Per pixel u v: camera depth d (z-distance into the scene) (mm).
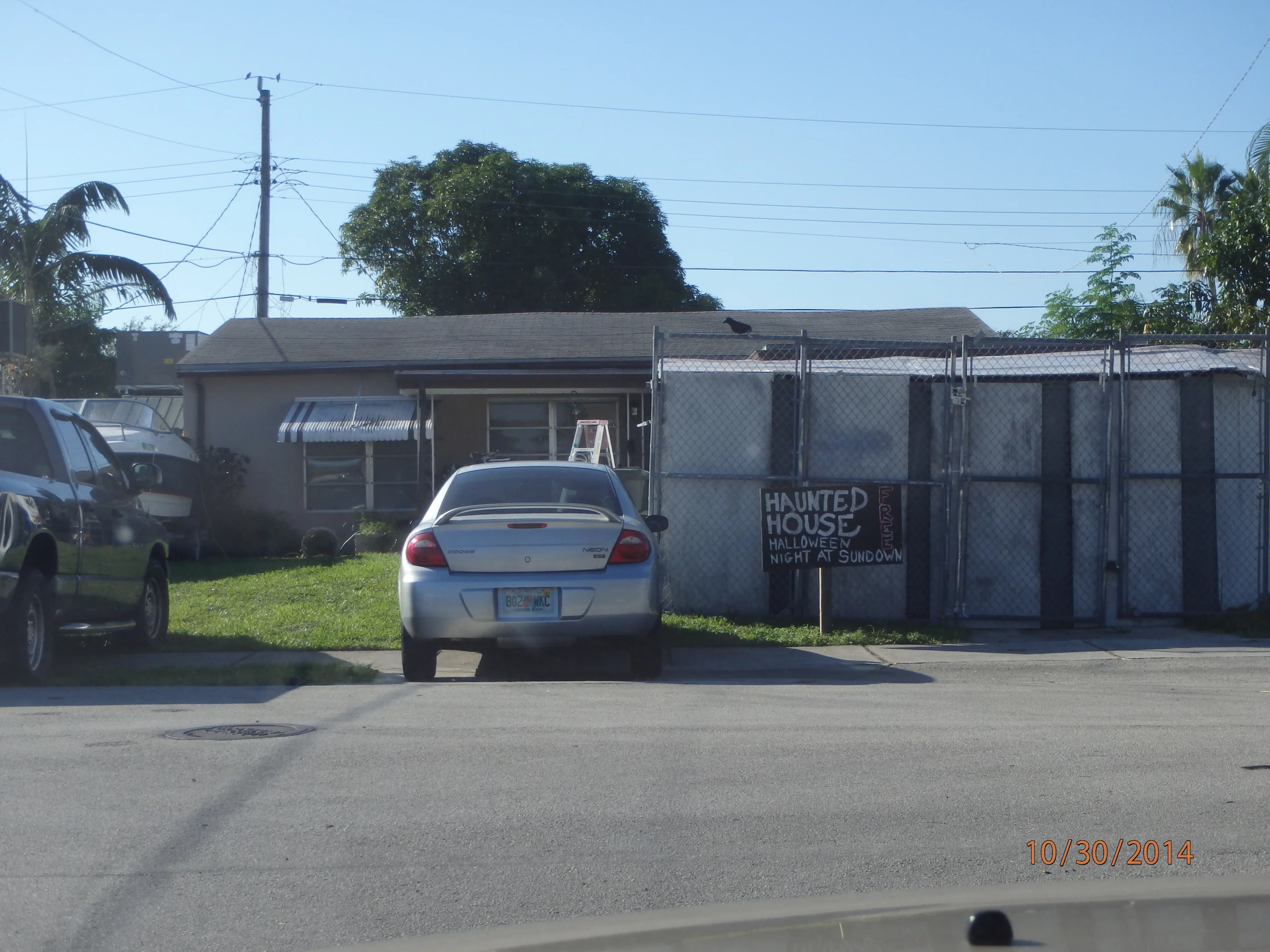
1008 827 4414
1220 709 6891
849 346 10773
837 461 10672
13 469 8094
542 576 7828
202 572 15258
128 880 3850
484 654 9406
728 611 10695
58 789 4848
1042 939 2281
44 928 3477
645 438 18328
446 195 34312
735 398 10688
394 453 20641
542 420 20500
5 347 12539
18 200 21391
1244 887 2898
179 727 6098
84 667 8555
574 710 6703
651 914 2941
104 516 8656
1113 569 10555
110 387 31406
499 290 34875
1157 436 10680
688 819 4512
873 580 10672
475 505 8562
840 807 4664
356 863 4020
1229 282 18578
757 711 6707
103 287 22297
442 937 2842
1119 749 5680
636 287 35500
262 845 4195
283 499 20594
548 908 3613
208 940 3389
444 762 5355
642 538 8039
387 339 21781
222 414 20688
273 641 9719
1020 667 8711
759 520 10672
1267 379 10648
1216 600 10609
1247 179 20297
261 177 28500
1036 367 11039
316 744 5703
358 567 14984
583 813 4574
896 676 8352
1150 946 2244
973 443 10672
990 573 10617
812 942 2342
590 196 35750
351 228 35344
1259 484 10711
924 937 2330
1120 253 23625
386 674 8445
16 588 7320
